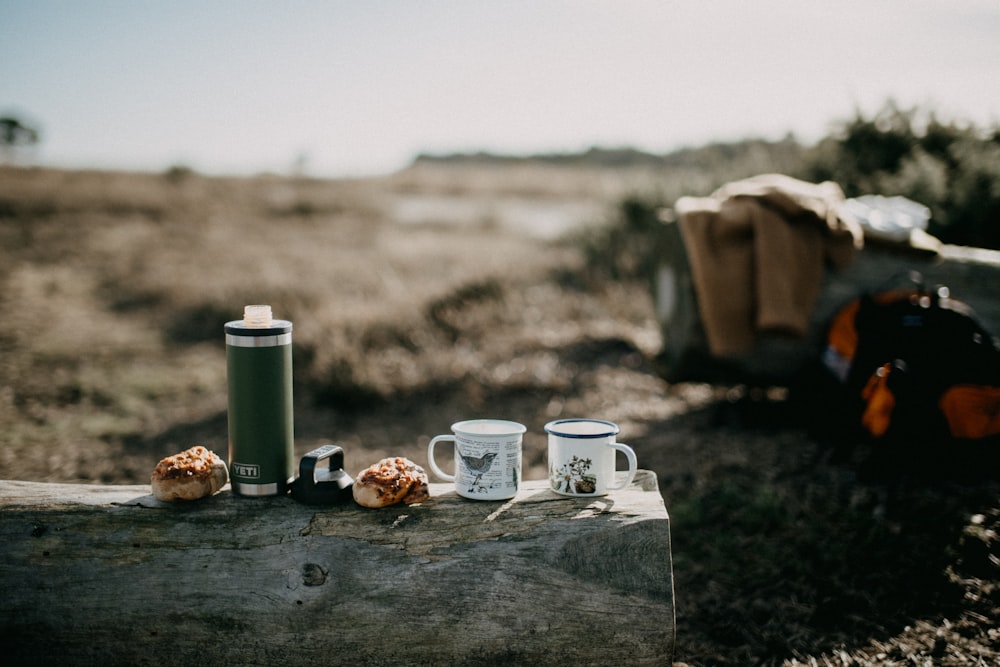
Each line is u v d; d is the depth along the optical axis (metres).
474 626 2.16
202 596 2.16
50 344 7.90
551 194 29.39
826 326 4.57
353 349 6.77
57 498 2.28
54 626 2.18
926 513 3.51
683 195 9.33
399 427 5.68
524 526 2.22
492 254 11.11
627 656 2.17
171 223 17.06
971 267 4.59
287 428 2.33
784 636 2.88
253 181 25.61
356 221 18.33
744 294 4.58
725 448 4.62
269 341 2.27
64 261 12.47
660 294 5.75
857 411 3.91
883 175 7.22
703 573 3.34
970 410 3.55
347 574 2.16
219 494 2.34
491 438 2.31
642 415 5.49
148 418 6.05
